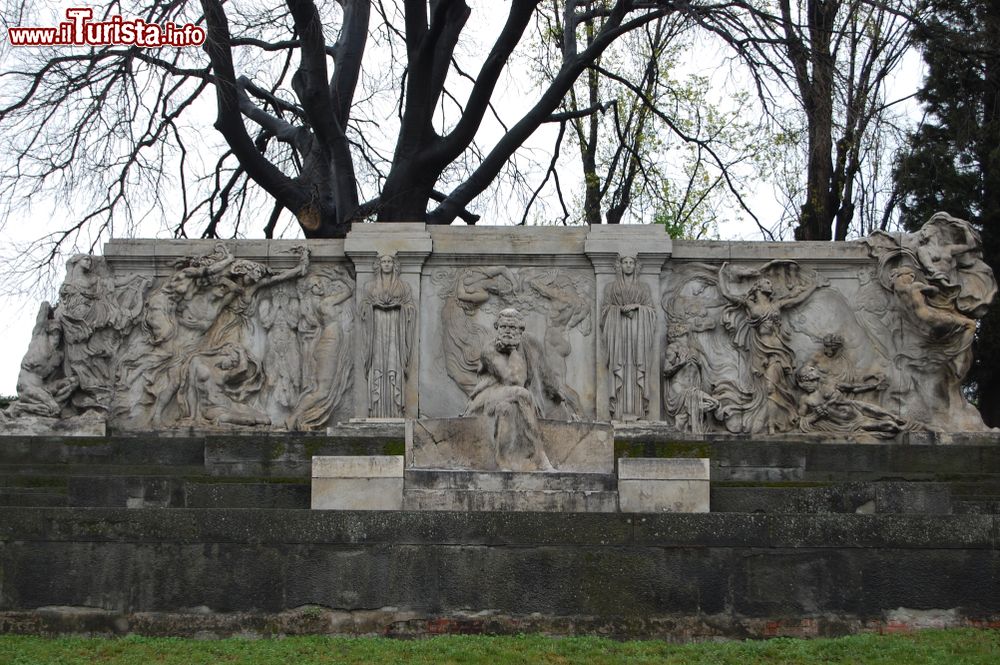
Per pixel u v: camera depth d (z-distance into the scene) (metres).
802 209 28.34
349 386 19.48
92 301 19.42
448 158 26.05
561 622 12.66
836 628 12.68
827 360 19.39
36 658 11.37
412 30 25.48
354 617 12.66
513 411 15.04
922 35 25.22
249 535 12.76
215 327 19.56
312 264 19.81
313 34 23.75
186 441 17.31
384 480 14.27
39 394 18.84
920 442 18.73
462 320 19.59
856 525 12.83
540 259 19.70
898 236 19.56
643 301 19.28
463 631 12.63
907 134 26.98
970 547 12.78
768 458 16.66
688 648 11.91
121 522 12.75
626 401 18.95
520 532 12.80
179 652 11.69
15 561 12.66
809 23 25.78
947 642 11.95
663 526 12.82
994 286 19.25
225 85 23.30
